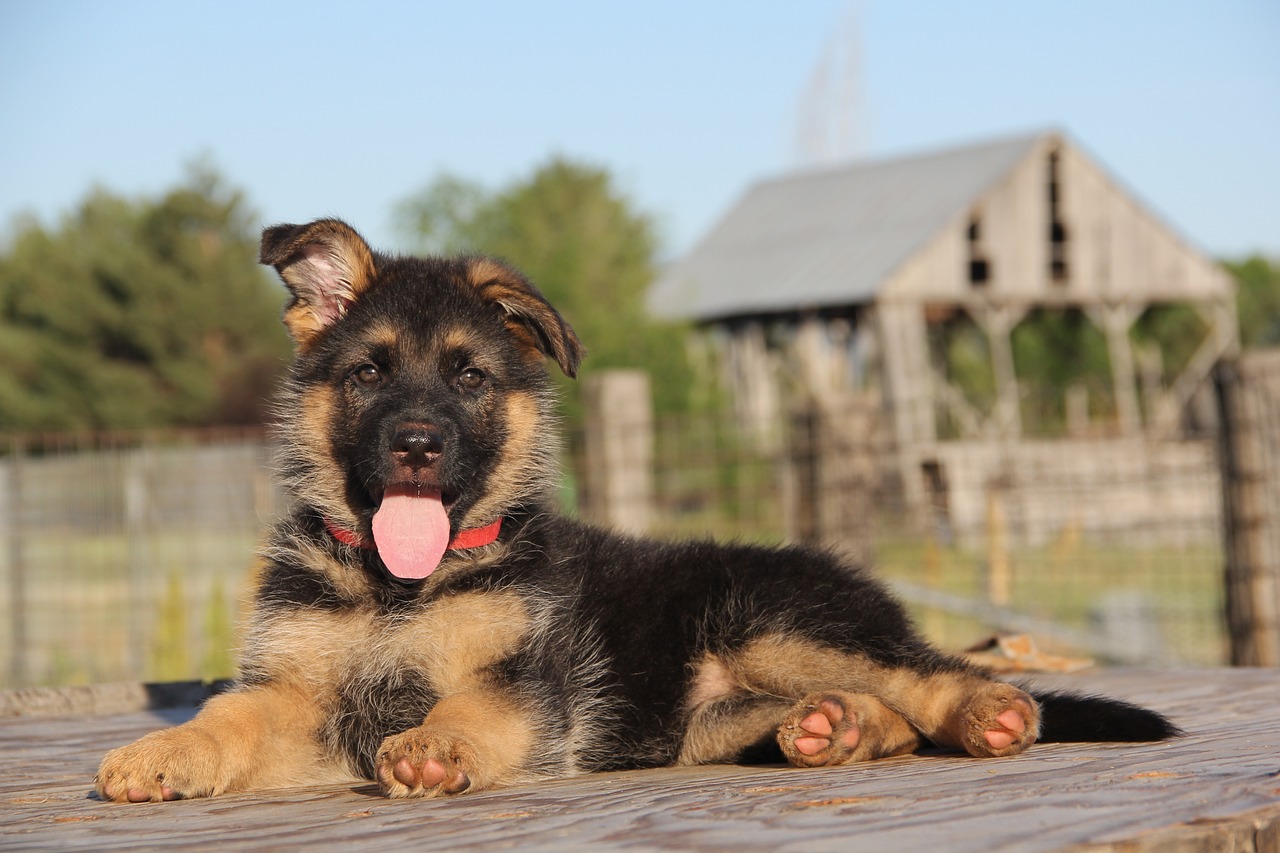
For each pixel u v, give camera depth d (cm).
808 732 361
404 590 396
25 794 344
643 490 1005
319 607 393
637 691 433
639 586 445
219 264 4156
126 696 561
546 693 387
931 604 1070
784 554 450
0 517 1064
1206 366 3134
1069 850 218
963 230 2892
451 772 325
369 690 388
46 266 4175
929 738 388
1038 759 341
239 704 372
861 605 422
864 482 1019
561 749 388
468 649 388
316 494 423
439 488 406
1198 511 1322
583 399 1042
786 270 3122
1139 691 506
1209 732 384
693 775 360
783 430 1148
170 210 4250
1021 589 1187
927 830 238
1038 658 575
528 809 289
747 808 272
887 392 2841
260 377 3794
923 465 1199
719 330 3328
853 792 289
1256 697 480
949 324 3462
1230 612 777
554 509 460
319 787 362
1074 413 3153
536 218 3000
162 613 891
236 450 1040
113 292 4109
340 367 427
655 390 2564
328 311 441
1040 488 1276
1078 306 3081
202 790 337
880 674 398
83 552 1050
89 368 3931
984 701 365
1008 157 2981
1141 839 224
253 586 418
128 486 1048
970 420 2650
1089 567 1262
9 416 3884
